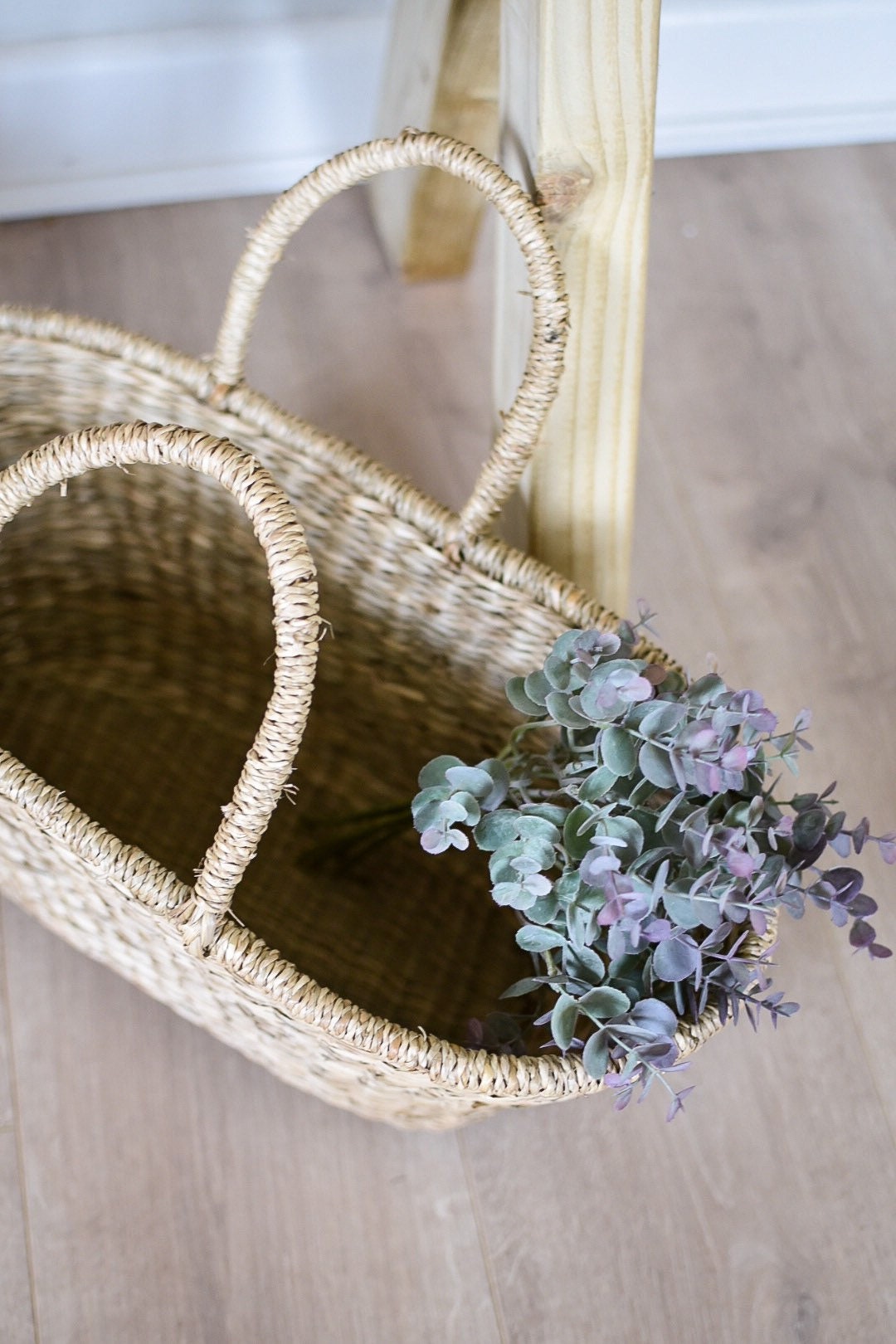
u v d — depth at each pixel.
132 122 1.75
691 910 1.23
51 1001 1.48
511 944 1.50
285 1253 1.42
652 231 1.88
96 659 1.58
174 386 1.41
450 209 1.70
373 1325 1.41
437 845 1.27
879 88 1.94
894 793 1.60
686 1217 1.45
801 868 1.27
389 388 1.75
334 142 1.81
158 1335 1.39
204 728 1.56
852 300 1.85
